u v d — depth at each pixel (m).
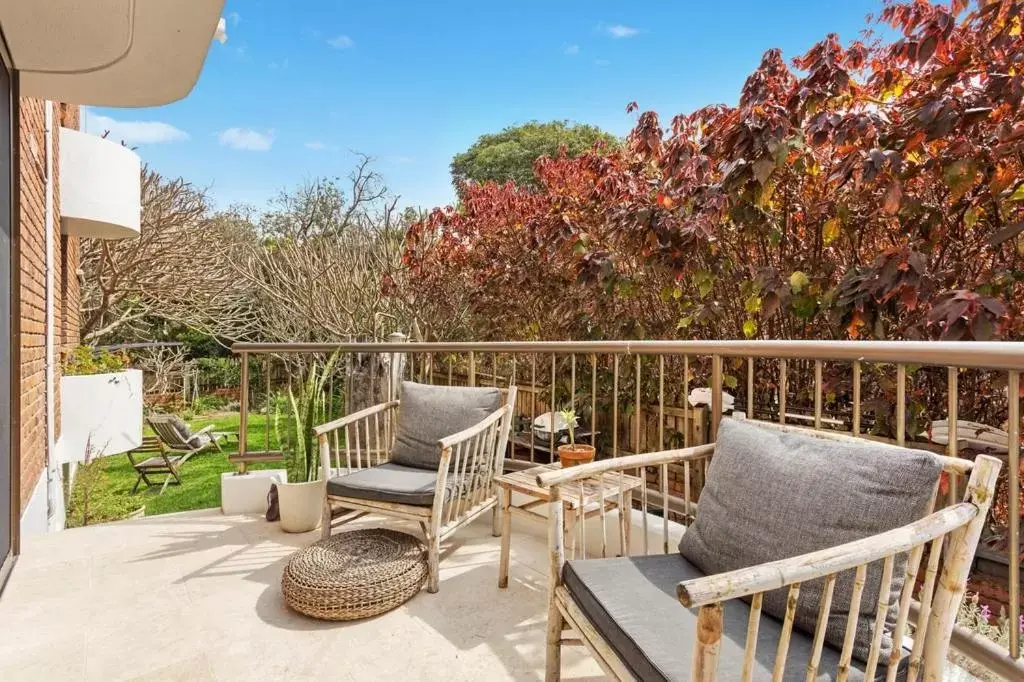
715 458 1.72
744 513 1.49
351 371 4.24
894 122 2.38
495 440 2.99
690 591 0.93
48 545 2.89
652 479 3.57
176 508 5.58
